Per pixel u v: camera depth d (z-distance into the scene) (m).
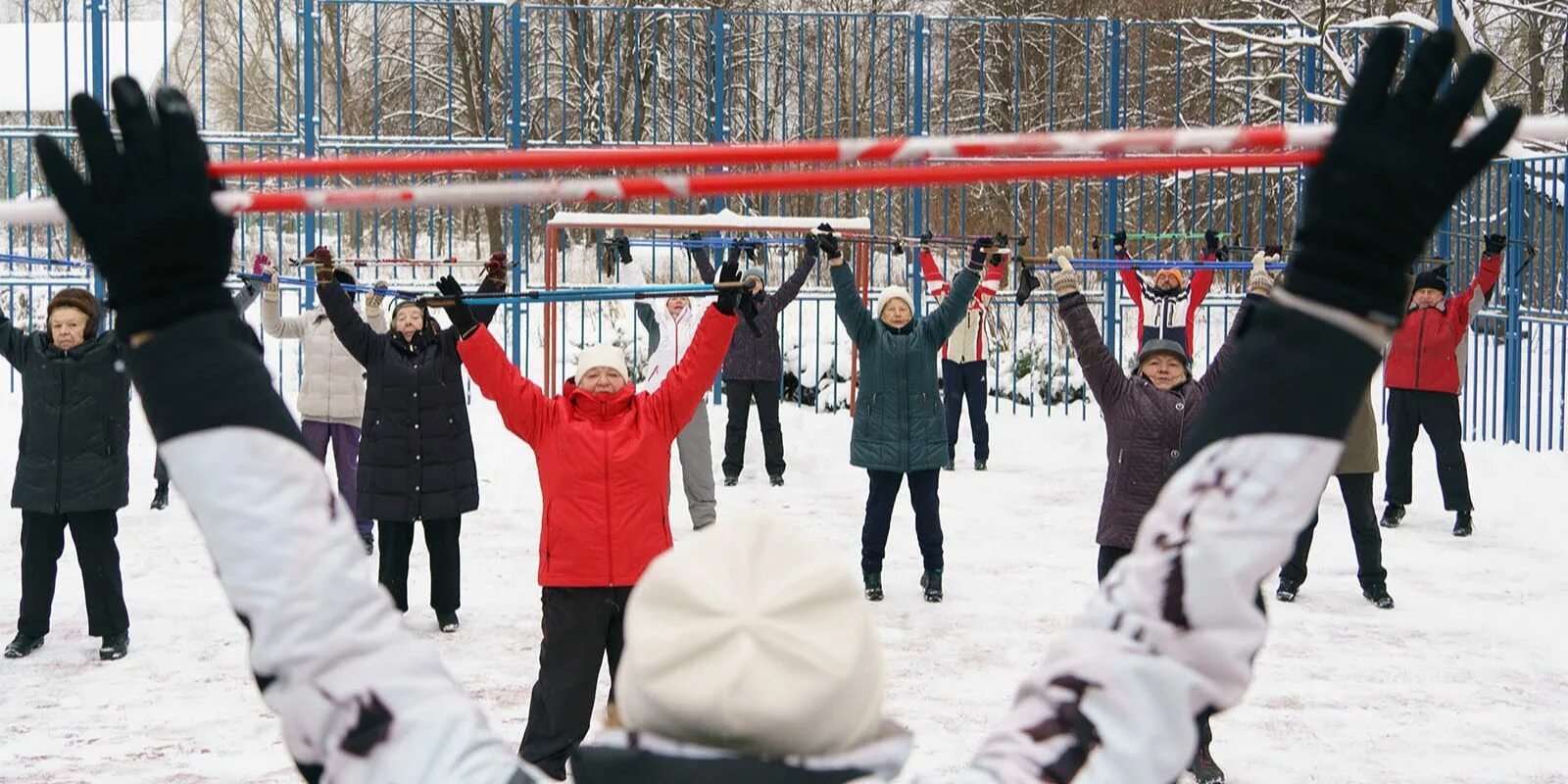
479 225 18.72
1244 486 1.13
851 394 16.03
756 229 13.05
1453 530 11.19
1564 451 13.84
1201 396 6.25
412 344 8.09
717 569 1.18
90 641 7.87
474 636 8.01
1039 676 1.18
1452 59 1.07
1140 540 1.18
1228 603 1.12
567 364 17.28
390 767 1.15
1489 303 15.25
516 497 12.16
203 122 14.96
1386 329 1.12
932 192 17.02
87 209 1.14
